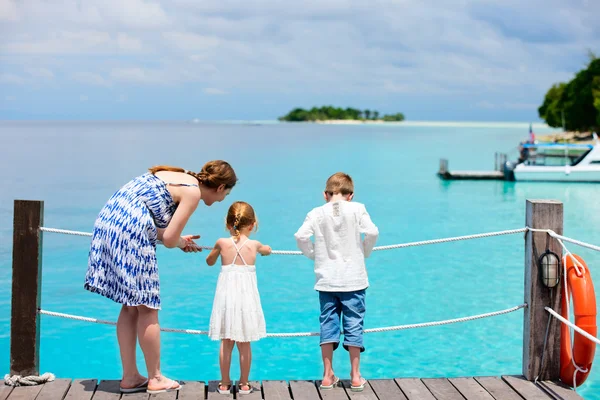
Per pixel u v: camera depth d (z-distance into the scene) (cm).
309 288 1143
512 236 1611
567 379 487
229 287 457
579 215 1997
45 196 2320
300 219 1866
